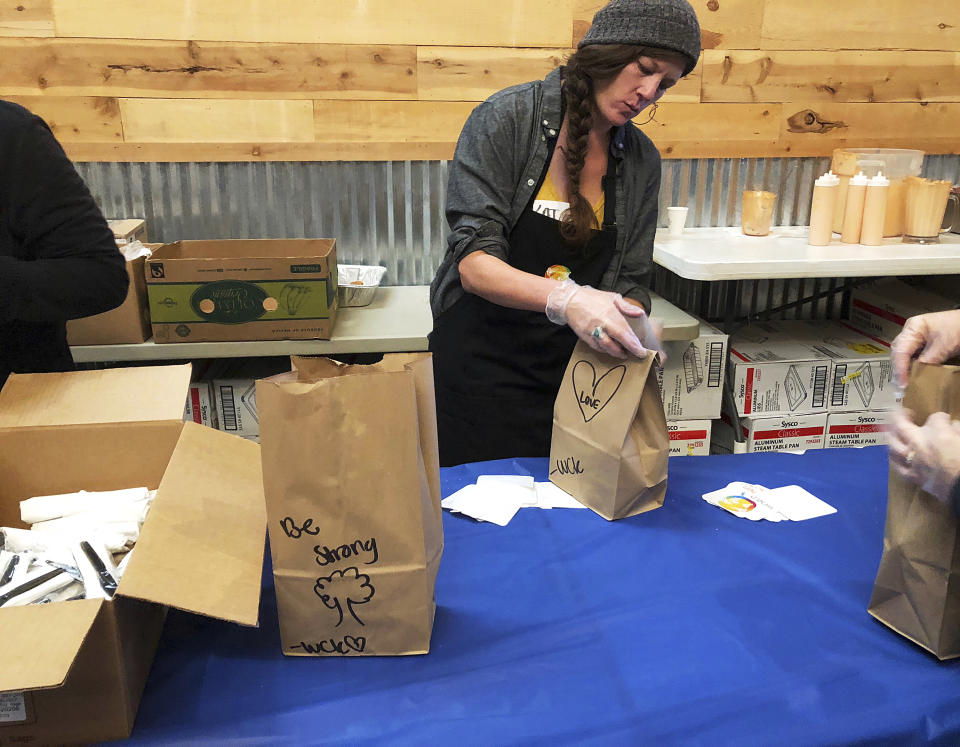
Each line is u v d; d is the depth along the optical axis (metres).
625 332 1.26
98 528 1.07
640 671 0.94
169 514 0.96
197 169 2.60
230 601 0.88
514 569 1.16
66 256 1.40
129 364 2.62
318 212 2.70
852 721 0.86
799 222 2.98
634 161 1.79
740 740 0.84
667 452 1.32
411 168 2.70
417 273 2.83
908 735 0.86
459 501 1.34
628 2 1.51
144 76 2.48
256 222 2.68
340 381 0.90
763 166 2.89
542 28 2.59
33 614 0.78
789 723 0.86
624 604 1.07
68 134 2.51
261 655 0.98
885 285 2.97
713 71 2.72
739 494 1.38
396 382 0.90
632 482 1.28
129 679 0.85
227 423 2.49
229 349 2.27
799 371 2.59
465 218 1.68
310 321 2.26
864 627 1.03
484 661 0.96
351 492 0.92
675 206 2.89
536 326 1.81
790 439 2.64
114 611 0.81
